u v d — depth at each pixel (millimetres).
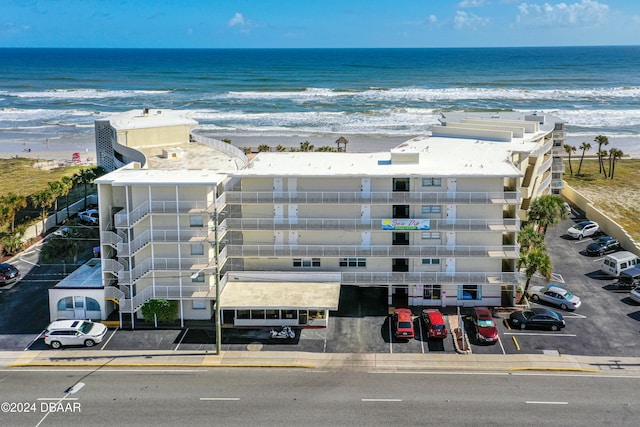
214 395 36188
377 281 47938
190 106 171125
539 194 64812
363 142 118438
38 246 63344
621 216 75938
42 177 93938
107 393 36500
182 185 43594
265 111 161000
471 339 43562
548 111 160500
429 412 34219
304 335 44531
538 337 43812
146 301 45156
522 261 47562
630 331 44625
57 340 42406
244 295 45312
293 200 46969
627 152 114188
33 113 162500
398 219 46844
